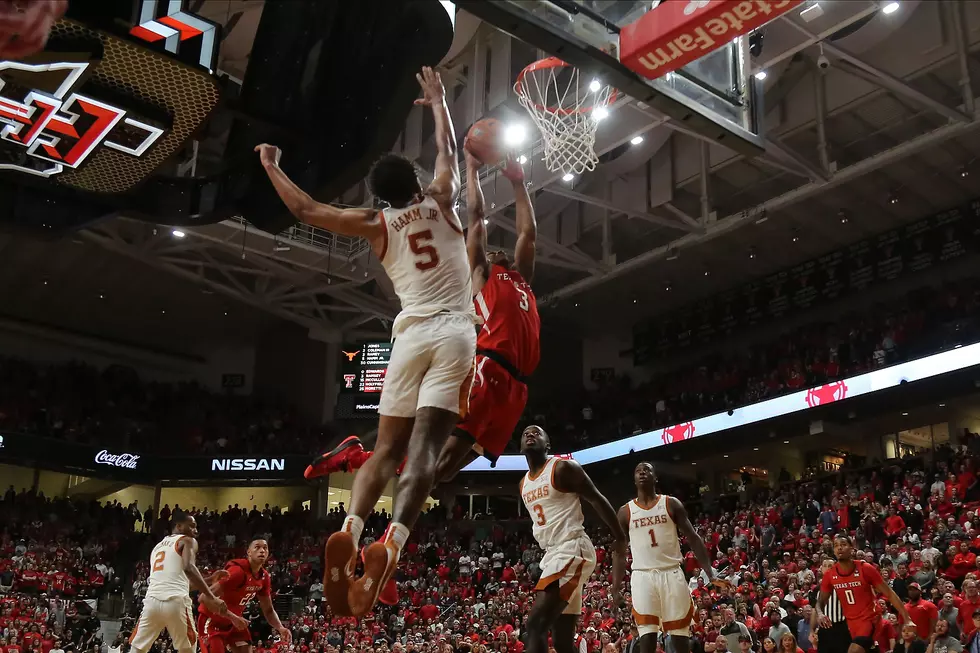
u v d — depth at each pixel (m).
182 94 7.71
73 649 19.47
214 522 30.41
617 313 32.25
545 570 5.63
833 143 23.62
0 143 7.92
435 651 14.59
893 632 9.61
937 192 24.88
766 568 18.39
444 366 3.40
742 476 29.14
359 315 33.06
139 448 30.75
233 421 32.56
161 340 34.25
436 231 3.60
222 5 18.62
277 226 8.88
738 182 25.20
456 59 20.98
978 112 19.83
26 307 31.23
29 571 23.06
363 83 8.21
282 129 8.30
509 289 4.54
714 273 29.14
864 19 18.33
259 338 34.81
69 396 30.80
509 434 4.40
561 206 27.08
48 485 32.25
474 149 4.75
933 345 23.33
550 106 9.08
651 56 4.94
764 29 15.67
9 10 4.86
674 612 6.94
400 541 3.03
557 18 4.82
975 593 10.97
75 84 7.18
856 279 26.92
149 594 7.50
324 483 31.73
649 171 24.83
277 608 24.94
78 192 8.67
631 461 29.14
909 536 16.91
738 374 28.72
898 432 26.05
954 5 19.50
